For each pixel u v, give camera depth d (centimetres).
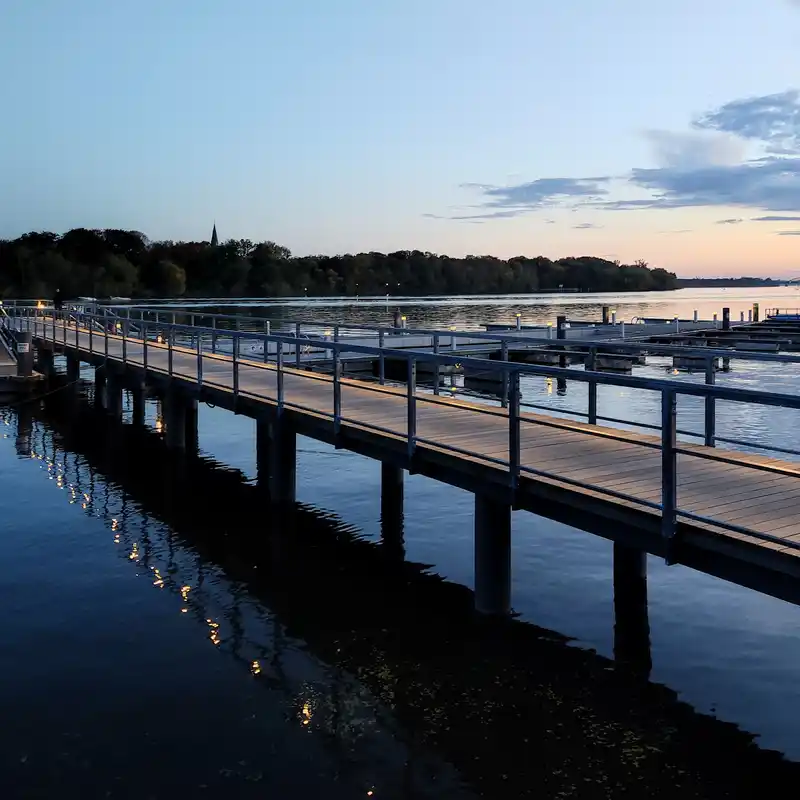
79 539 1088
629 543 635
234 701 667
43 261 15550
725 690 685
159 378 1625
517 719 643
